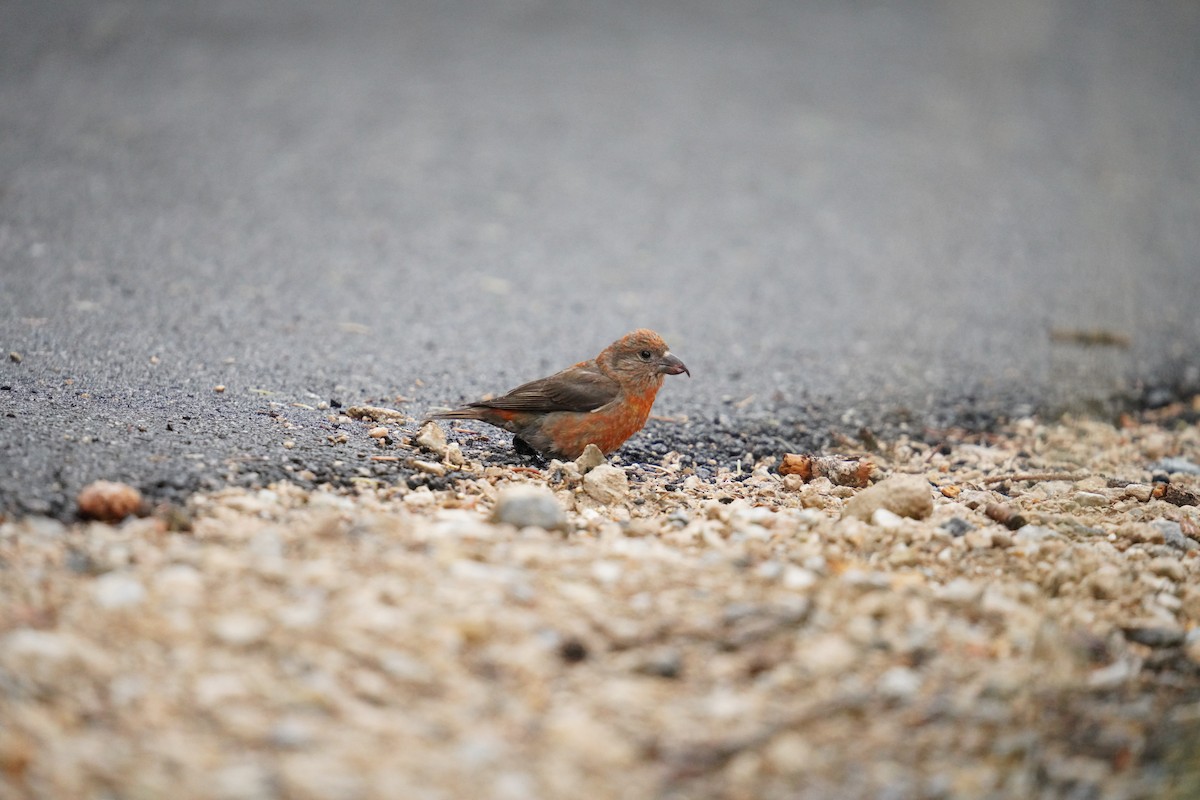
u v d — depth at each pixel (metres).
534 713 7.05
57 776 6.21
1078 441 13.98
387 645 7.39
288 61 29.86
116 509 8.89
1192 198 24.75
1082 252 21.61
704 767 6.85
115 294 15.70
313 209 20.88
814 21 38.25
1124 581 9.46
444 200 22.16
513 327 16.66
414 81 29.25
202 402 12.02
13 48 28.66
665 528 9.93
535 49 33.19
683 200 23.48
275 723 6.70
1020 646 8.36
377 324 16.05
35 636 7.08
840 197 24.20
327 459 10.65
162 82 27.20
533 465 11.88
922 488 10.43
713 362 16.06
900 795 6.91
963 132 28.44
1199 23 39.84
